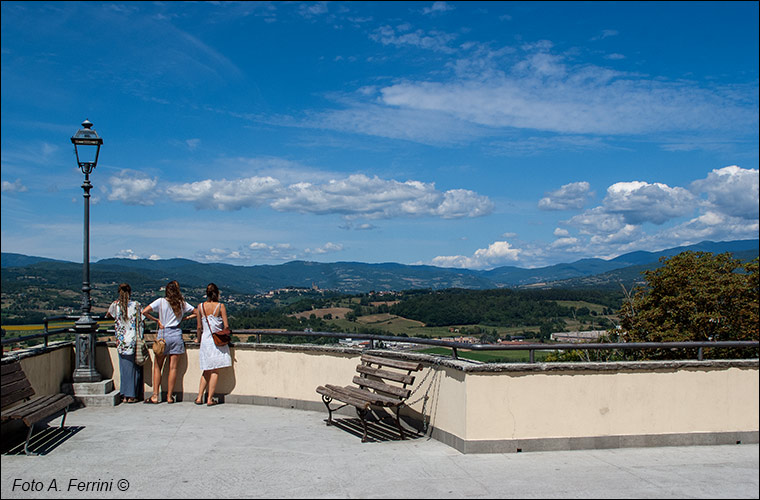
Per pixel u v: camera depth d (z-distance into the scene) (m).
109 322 8.75
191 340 8.70
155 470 5.29
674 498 4.57
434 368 6.52
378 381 6.87
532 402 5.93
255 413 7.79
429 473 5.20
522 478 5.05
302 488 4.79
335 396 6.75
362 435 6.62
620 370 6.10
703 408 6.22
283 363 8.24
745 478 5.08
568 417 5.98
